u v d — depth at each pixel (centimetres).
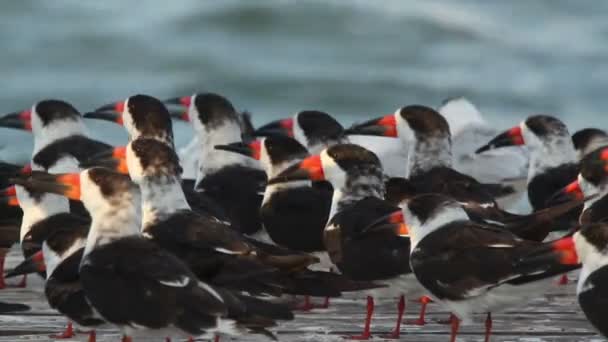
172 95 3950
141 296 1091
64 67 4141
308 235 1520
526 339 1288
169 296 1084
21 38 4341
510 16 4884
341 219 1362
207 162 1725
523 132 1769
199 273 1191
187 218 1244
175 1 4622
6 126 1823
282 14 4525
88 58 4241
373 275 1305
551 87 4019
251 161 1698
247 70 4134
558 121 1748
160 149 1272
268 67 4175
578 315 1393
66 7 4638
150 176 1260
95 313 1153
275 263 1188
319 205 1524
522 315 1394
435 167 1675
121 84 4022
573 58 4356
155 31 4416
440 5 4775
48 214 1443
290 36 4491
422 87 4053
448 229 1211
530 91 3975
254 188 1658
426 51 4428
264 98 4038
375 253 1305
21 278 1603
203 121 1734
